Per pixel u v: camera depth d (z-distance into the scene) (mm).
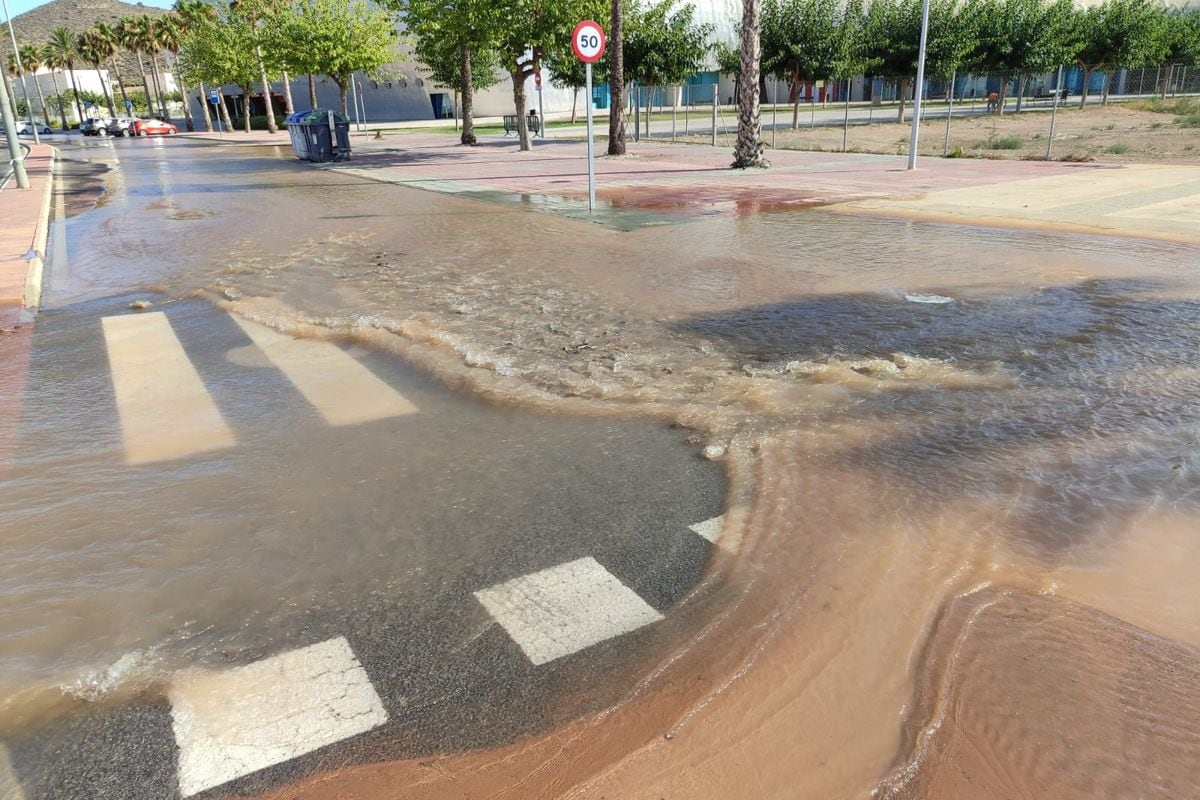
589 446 4246
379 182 18641
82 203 16547
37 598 3025
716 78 59000
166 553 3322
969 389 4848
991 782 2098
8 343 6562
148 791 2164
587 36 12023
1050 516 3371
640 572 3107
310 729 2371
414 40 50938
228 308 7434
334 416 4781
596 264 8750
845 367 5270
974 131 31109
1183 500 3479
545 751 2260
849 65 34344
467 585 3061
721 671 2543
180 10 67562
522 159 24297
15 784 2195
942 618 2738
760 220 11516
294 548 3346
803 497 3596
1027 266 8125
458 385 5211
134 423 4758
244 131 59250
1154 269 7914
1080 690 2402
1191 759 2152
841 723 2312
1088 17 42281
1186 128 29250
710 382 5090
